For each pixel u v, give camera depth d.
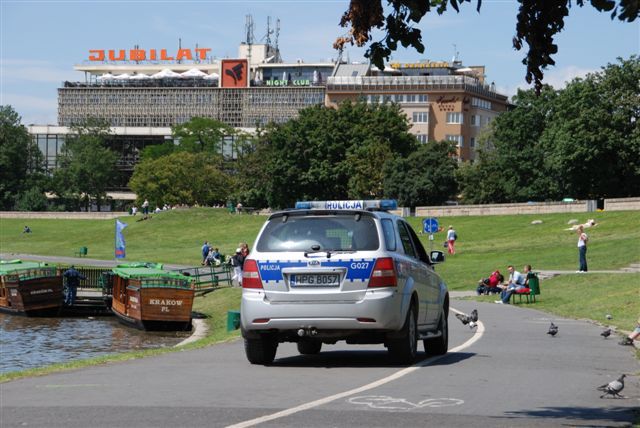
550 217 116.25
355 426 12.32
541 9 13.62
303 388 16.27
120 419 12.88
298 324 19.25
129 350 55.34
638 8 12.79
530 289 49.69
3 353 53.88
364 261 19.17
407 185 158.38
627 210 109.44
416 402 14.60
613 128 129.12
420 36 13.14
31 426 12.34
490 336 28.78
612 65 130.88
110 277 85.12
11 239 175.00
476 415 13.38
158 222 167.88
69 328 70.81
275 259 19.44
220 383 17.03
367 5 12.52
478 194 162.88
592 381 17.78
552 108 153.12
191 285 69.62
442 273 74.94
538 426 12.53
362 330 19.11
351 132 171.00
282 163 169.75
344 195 170.38
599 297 47.50
